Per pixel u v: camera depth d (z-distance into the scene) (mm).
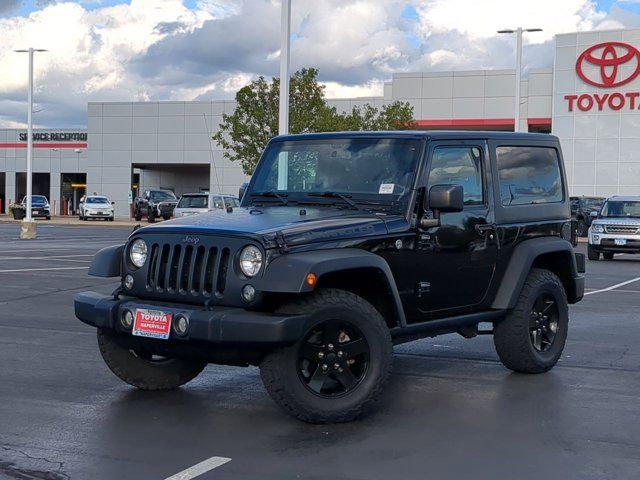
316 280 5918
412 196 6945
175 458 5543
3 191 73812
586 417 6676
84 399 7133
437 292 7207
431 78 51406
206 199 36094
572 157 47000
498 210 7754
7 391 7391
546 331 8398
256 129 38688
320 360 6203
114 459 5520
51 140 69750
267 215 6801
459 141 7453
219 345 6004
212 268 6199
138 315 6312
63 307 12836
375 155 7262
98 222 53062
